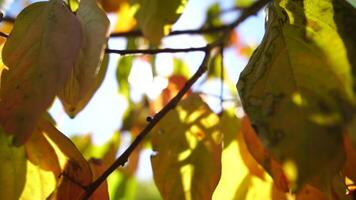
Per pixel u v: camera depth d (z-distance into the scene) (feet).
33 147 2.11
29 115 1.89
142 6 2.57
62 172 2.12
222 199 2.30
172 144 2.38
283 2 2.01
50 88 1.91
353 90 1.79
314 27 1.94
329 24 1.94
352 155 1.89
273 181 2.05
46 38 1.99
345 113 1.73
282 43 1.93
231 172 2.31
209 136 2.39
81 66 2.03
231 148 2.34
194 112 2.43
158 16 2.55
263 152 2.03
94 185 2.11
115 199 3.32
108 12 3.11
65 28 2.00
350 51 1.87
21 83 1.93
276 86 1.86
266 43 1.97
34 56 1.97
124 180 3.31
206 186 2.31
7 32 2.64
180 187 2.32
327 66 1.86
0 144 2.11
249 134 2.06
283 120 1.77
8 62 1.98
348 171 1.90
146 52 2.43
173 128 2.40
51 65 1.94
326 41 1.91
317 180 1.72
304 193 1.91
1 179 2.10
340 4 1.98
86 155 3.23
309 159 1.70
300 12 1.98
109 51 2.40
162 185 2.33
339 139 1.71
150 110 3.16
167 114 2.42
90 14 2.08
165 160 2.36
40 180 2.11
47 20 2.02
